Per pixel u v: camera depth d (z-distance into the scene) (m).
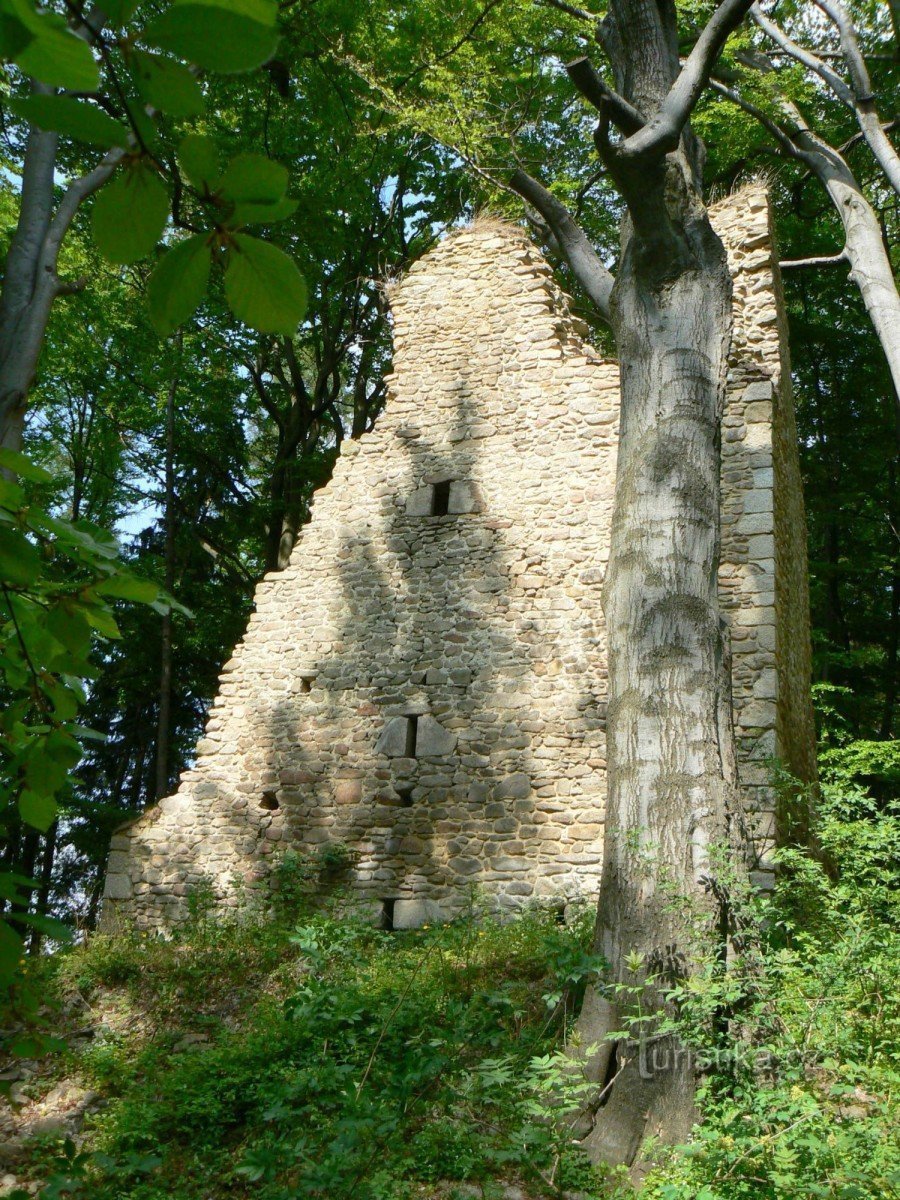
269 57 1.03
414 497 11.58
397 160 16.59
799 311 18.69
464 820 10.41
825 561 18.44
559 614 10.61
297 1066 6.86
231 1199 5.83
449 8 12.66
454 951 8.46
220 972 9.07
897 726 18.34
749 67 14.02
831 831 7.05
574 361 11.27
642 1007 5.84
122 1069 7.57
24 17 0.92
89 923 16.45
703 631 6.75
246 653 11.84
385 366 19.52
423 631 11.12
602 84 6.87
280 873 10.74
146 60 1.07
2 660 2.00
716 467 7.20
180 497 20.22
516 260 11.86
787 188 16.95
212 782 11.49
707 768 6.41
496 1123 5.70
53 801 1.98
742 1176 4.61
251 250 1.25
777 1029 5.48
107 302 15.48
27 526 1.78
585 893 9.75
